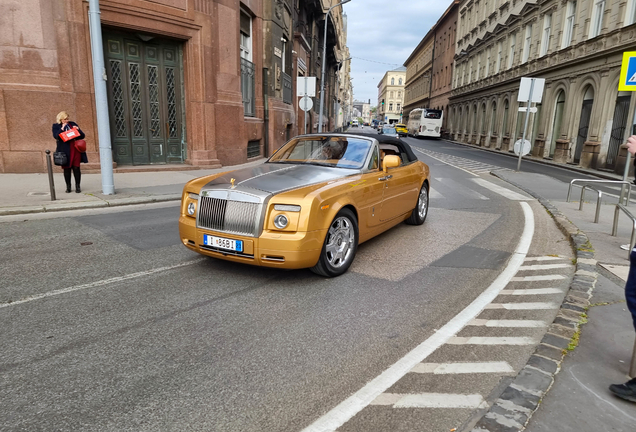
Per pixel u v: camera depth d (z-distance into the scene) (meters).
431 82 67.25
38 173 11.31
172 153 13.98
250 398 2.67
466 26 46.81
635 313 2.62
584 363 3.04
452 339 3.47
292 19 23.88
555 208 9.11
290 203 4.32
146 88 13.16
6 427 2.35
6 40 10.67
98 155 12.13
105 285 4.45
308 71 33.75
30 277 4.61
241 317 3.80
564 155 23.62
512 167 20.36
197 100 13.81
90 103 11.81
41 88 11.09
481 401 2.66
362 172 5.52
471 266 5.37
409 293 4.45
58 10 11.12
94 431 2.34
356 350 3.29
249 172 5.23
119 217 7.58
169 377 2.87
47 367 2.95
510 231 7.27
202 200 4.63
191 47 13.48
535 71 27.61
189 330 3.54
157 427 2.39
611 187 13.98
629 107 18.28
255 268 5.10
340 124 76.19
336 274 4.86
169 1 12.63
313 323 3.72
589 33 21.70
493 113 36.72
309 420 2.48
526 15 29.64
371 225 5.61
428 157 24.56
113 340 3.34
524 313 3.98
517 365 3.09
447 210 9.19
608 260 5.31
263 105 19.20
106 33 12.16
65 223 7.00
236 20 15.05
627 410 2.56
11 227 6.66
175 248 5.80
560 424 2.42
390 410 2.57
